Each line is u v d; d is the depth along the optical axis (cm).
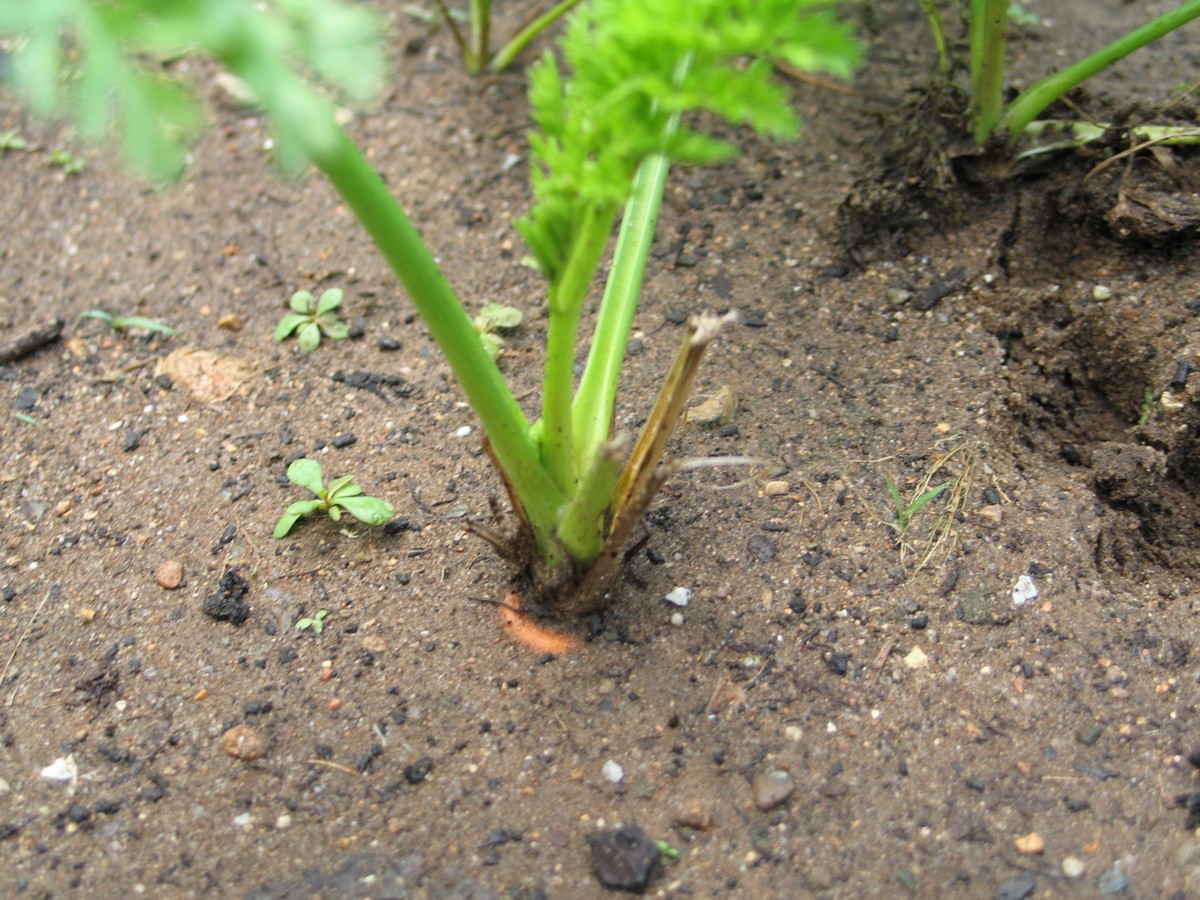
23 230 45
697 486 36
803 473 36
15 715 32
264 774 31
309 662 33
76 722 32
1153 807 30
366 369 40
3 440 38
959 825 29
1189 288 38
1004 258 41
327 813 30
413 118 48
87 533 36
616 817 30
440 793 30
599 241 25
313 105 20
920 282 40
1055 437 37
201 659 33
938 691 32
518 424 28
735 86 23
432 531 35
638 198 30
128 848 30
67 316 42
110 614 34
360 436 38
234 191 46
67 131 48
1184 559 34
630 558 32
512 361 40
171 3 20
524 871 29
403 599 34
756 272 41
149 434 38
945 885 29
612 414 30
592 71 24
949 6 50
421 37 51
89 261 44
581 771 30
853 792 30
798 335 39
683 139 23
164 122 21
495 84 49
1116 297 38
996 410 37
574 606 32
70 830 30
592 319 41
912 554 34
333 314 41
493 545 32
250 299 42
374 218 24
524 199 45
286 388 39
